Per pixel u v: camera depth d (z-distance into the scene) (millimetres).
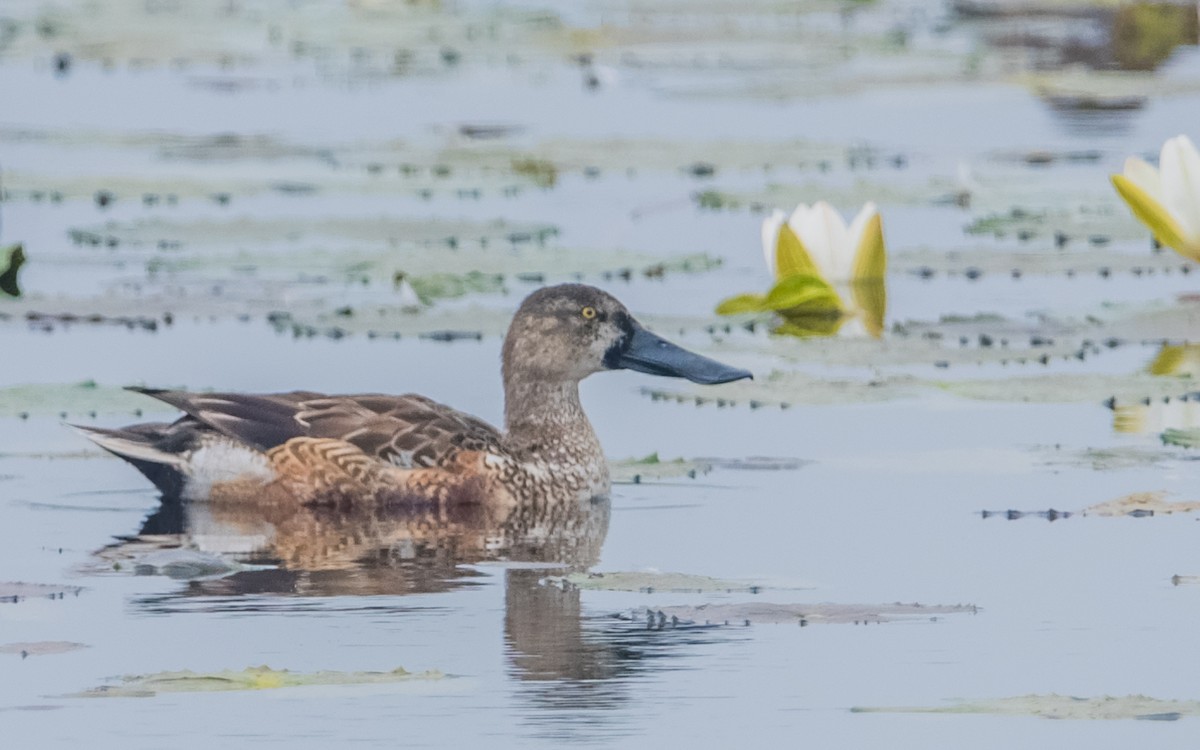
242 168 27188
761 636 11086
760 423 16688
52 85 34406
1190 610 11570
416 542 13391
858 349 18203
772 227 20609
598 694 10180
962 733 9758
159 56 35500
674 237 24016
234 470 14406
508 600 11766
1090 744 9656
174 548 13023
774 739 9617
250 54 35875
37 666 10500
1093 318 19375
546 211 25656
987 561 12602
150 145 28312
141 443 14352
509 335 15078
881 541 13102
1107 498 14102
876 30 41281
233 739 9578
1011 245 23688
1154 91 31500
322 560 12773
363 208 26016
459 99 33656
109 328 19281
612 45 38750
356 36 38625
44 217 25250
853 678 10430
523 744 9508
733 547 13016
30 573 12328
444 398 16984
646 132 30594
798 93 32500
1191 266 21953
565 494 14578
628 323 15320
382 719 9836
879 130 30938
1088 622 11344
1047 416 16703
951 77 34438
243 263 21469
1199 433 15461
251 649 10758
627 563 12656
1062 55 37156
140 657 10625
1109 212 24500
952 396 17312
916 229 24891
